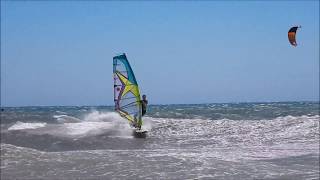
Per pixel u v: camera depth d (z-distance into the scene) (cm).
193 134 3098
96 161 1973
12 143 2800
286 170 1728
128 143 2752
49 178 1633
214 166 1831
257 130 3111
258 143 2592
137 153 2231
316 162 1900
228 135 2980
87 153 2234
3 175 1694
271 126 3228
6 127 3822
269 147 2405
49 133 3291
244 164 1875
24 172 1744
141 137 3034
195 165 1856
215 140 2783
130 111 3412
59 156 2123
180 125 3488
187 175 1650
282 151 2241
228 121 3628
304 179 1554
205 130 3238
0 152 2202
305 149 2289
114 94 3466
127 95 3419
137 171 1734
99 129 3422
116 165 1869
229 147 2458
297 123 3259
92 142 2816
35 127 3712
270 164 1870
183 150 2355
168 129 3347
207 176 1631
